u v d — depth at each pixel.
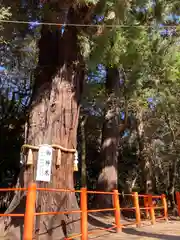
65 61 7.88
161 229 9.49
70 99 7.76
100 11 7.85
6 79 15.42
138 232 8.41
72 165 7.50
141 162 18.23
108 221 10.41
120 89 13.73
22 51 10.27
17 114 14.77
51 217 6.71
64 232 6.86
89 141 19.83
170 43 12.80
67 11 7.97
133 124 19.58
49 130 7.24
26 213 4.50
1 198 13.34
